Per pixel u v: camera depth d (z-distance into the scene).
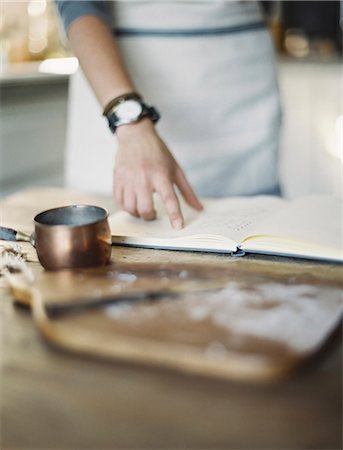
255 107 1.34
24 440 0.42
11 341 0.56
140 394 0.47
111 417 0.44
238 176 1.35
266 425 0.43
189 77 1.27
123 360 0.51
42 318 0.55
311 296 0.60
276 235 0.76
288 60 2.86
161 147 0.92
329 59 2.82
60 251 0.70
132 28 1.25
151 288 0.62
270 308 0.57
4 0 2.66
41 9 2.82
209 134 1.31
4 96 2.44
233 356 0.48
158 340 0.51
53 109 2.72
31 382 0.49
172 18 1.24
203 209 0.96
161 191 0.87
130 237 0.83
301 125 2.90
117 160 0.92
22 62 2.75
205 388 0.47
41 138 2.67
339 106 2.79
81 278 0.66
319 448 0.40
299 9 3.02
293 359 0.48
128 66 1.27
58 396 0.47
